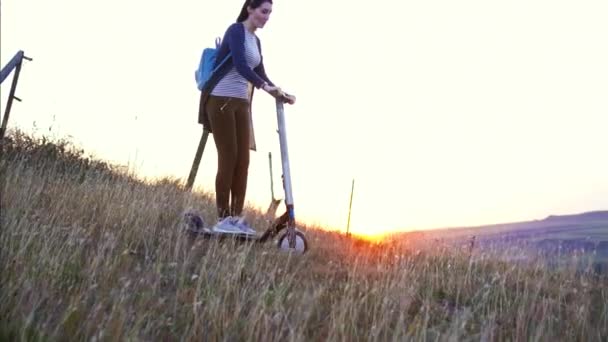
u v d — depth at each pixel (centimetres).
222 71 545
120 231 489
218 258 447
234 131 549
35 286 341
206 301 369
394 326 381
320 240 672
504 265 569
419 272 502
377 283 429
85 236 442
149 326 313
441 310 434
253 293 376
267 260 476
